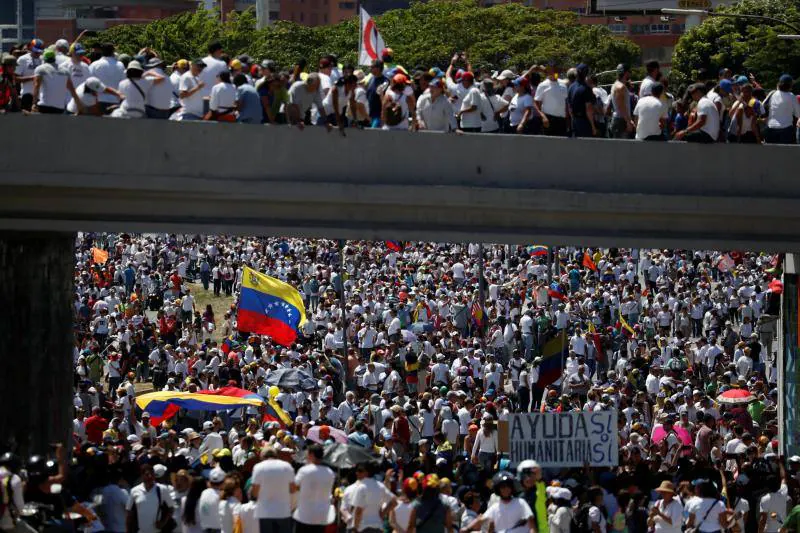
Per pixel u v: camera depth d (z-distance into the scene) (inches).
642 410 3905.0
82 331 5477.4
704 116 2728.8
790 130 2886.3
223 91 2689.5
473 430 3312.0
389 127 2765.7
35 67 2829.7
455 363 4530.0
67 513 2304.4
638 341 5108.3
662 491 2476.6
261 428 3368.6
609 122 2965.1
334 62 2797.7
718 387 4480.8
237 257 7337.6
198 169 2632.9
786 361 3309.5
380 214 2746.1
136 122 2615.7
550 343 3868.1
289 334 4266.7
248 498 2496.3
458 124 2908.5
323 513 2242.9
